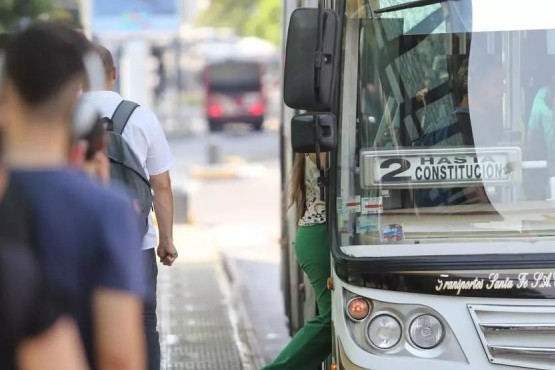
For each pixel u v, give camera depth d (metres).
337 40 13.59
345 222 14.24
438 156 14.29
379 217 14.22
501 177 14.20
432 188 14.24
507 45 14.36
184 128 129.00
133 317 8.19
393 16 14.45
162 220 16.50
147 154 16.02
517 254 13.04
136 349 8.27
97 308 8.11
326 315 16.27
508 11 14.38
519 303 12.97
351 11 14.38
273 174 80.94
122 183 14.88
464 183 14.26
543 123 14.27
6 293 7.25
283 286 25.95
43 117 8.30
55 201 8.05
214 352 25.59
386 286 13.22
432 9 14.42
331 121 13.81
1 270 7.29
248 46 145.38
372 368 13.23
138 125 15.78
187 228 49.25
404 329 13.18
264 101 129.25
